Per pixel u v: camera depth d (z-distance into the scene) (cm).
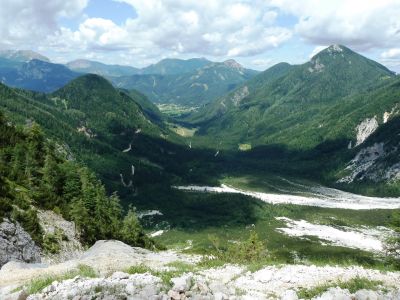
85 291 1778
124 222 8988
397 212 5322
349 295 1709
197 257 3653
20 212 5484
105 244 5256
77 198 7944
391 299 1666
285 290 1908
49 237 5738
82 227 6944
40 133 10900
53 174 8319
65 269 2667
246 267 2391
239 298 1770
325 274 2095
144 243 8944
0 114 11431
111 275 2069
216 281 2031
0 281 2605
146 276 1977
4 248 4656
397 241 4931
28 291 1947
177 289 1773
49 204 7012
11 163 8581
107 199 10325
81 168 10394
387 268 2317
